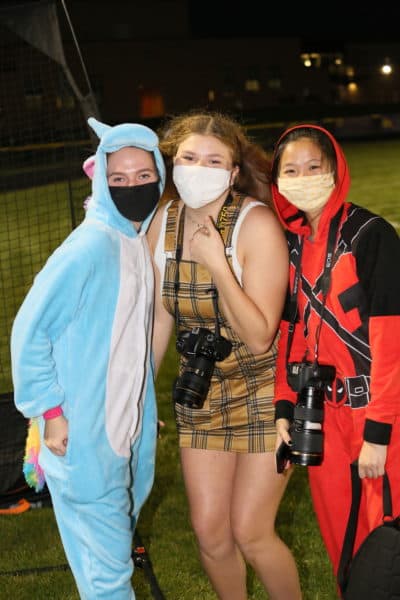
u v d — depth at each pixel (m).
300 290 2.80
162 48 40.91
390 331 2.61
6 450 3.86
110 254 2.58
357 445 2.75
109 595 2.71
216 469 2.97
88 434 2.59
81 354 2.56
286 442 2.84
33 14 4.34
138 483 2.94
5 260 10.38
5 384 6.51
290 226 2.80
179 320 2.98
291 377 2.83
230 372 2.92
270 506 2.93
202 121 2.81
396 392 2.62
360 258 2.65
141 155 2.63
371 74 47.72
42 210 11.42
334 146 2.70
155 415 2.91
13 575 3.71
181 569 3.74
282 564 2.97
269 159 2.93
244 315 2.73
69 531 2.72
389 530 2.59
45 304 2.48
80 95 4.35
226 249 2.82
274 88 44.75
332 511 2.87
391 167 21.55
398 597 2.56
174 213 2.93
